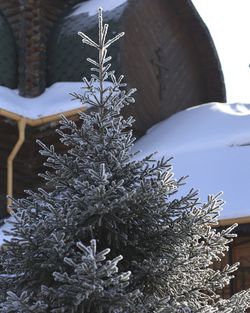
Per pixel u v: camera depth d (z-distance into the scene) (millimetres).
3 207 20156
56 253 9195
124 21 21469
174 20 23656
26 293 8820
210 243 10000
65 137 10039
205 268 10531
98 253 8820
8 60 21656
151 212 9633
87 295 8484
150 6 22656
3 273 9797
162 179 9648
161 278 9562
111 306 8859
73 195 9617
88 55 21422
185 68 24234
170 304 9445
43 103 20672
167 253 9703
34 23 22047
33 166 20922
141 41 22219
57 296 8891
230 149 18828
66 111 19578
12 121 20109
